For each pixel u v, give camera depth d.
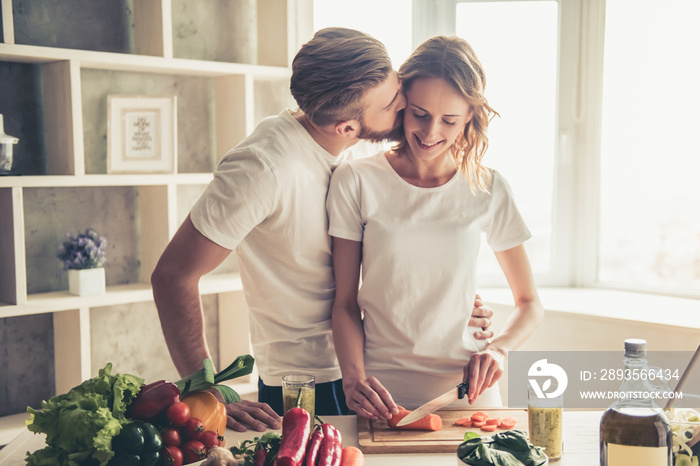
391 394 1.68
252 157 1.54
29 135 2.62
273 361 1.73
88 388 1.15
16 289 2.40
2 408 2.65
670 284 3.05
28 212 2.67
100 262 2.64
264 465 1.07
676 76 2.98
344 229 1.66
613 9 3.10
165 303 1.55
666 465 1.02
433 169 1.68
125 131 2.71
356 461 1.15
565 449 1.32
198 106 3.04
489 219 1.71
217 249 1.54
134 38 2.85
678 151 3.00
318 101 1.52
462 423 1.46
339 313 1.68
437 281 1.65
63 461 1.06
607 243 3.20
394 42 3.25
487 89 3.23
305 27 3.19
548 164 3.24
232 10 3.09
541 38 3.18
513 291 1.83
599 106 3.15
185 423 1.15
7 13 2.34
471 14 3.21
